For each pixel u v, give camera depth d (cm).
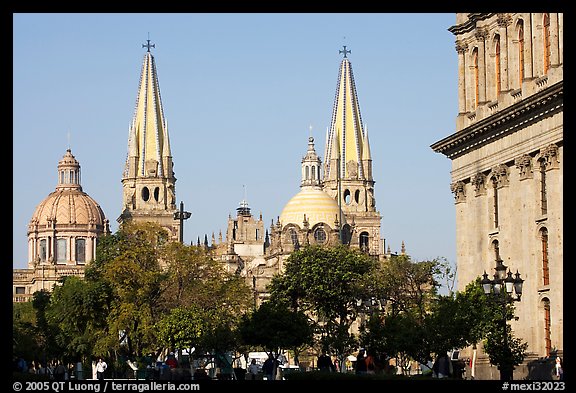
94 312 17475
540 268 12069
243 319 17012
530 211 12194
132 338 16675
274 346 16288
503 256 12875
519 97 12638
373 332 11775
